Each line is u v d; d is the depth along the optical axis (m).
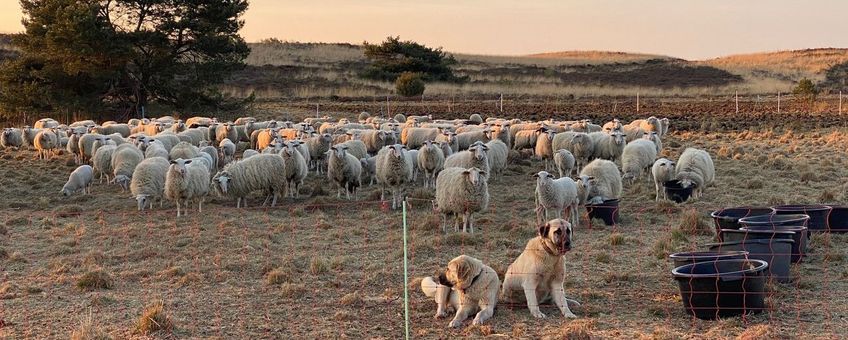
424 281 12.48
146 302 12.77
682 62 130.00
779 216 15.12
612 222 18.34
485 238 17.02
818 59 126.94
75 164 30.81
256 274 14.61
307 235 17.97
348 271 14.62
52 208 22.38
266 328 11.31
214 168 28.89
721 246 13.38
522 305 11.97
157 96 54.66
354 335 10.97
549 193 17.86
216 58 53.75
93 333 10.84
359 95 76.88
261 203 22.67
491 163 25.55
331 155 22.55
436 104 66.38
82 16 47.84
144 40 50.62
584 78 103.62
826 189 22.11
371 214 20.11
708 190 22.72
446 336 10.77
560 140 27.44
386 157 21.73
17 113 50.16
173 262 15.40
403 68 93.75
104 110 52.25
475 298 11.40
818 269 13.77
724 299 11.10
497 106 63.38
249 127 36.47
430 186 24.75
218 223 19.30
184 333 11.12
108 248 16.97
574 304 12.00
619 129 30.84
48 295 13.30
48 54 49.22
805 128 42.38
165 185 20.33
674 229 17.05
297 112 57.72
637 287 13.16
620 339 10.40
